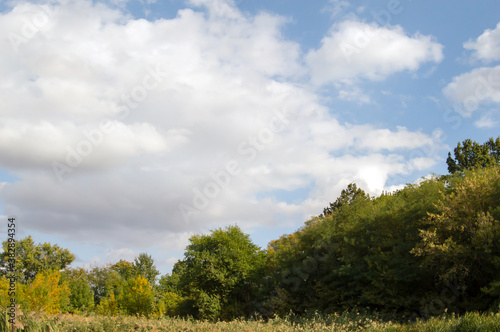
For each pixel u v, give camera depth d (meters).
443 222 19.22
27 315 14.63
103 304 45.69
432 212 22.27
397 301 20.08
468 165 42.09
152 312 39.38
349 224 27.59
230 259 36.72
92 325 15.37
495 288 16.22
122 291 41.75
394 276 20.39
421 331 11.66
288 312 27.75
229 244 38.03
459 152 43.25
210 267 35.84
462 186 20.06
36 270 57.06
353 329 16.17
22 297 30.02
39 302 30.92
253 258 39.31
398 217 23.81
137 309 38.72
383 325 15.30
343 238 27.42
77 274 60.56
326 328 16.33
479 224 18.03
